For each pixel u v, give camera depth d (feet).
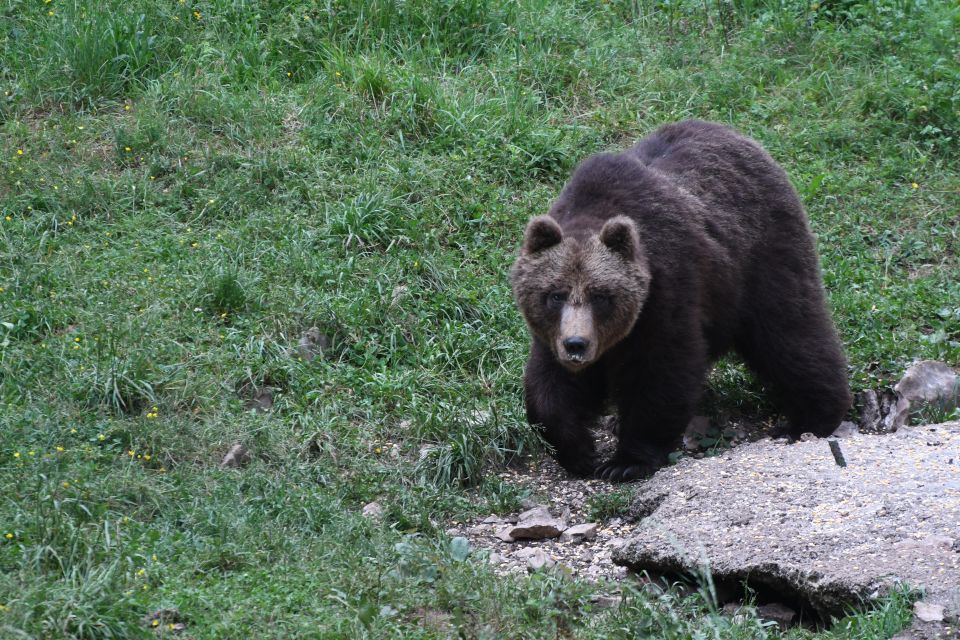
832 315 45.14
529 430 38.75
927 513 28.78
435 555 28.89
